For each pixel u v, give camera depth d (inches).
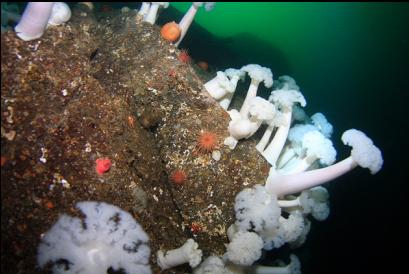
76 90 33.9
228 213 37.9
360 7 101.3
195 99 40.0
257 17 122.1
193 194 37.8
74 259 28.6
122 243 30.6
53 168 30.1
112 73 41.9
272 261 45.6
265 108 36.7
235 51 87.5
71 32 36.0
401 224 67.5
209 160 37.8
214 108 40.1
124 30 45.1
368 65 93.4
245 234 33.4
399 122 76.0
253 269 40.1
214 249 38.1
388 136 76.2
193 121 39.0
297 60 106.1
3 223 27.2
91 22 46.9
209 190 37.7
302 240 47.0
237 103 52.1
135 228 31.5
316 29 114.5
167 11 71.9
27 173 28.8
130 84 40.6
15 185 28.1
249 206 33.6
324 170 37.7
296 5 119.4
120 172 33.8
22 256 27.5
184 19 47.5
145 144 38.6
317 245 70.2
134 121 38.7
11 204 27.6
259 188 35.1
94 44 38.8
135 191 34.3
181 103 39.8
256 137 45.8
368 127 81.1
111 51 43.3
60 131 31.4
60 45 34.2
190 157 38.0
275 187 39.0
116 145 34.6
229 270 34.9
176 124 39.2
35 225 28.3
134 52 42.7
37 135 30.0
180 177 37.4
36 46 32.2
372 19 97.1
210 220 37.9
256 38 109.3
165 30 44.8
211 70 63.0
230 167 38.1
